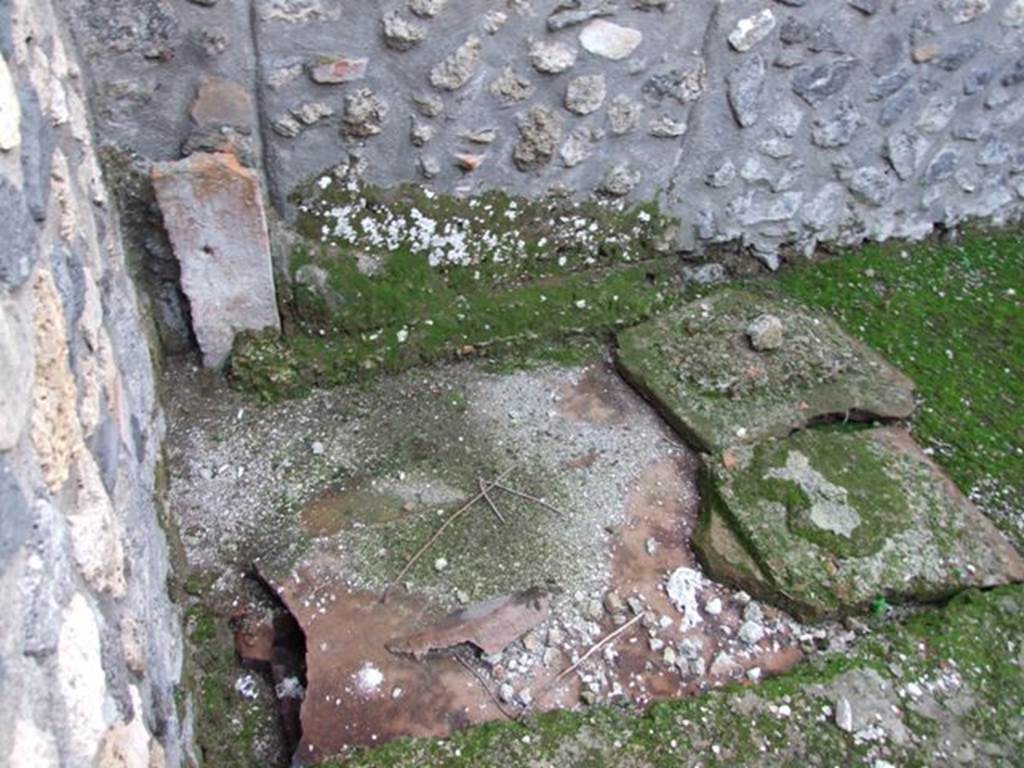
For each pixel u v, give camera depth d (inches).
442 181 103.0
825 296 120.3
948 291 123.4
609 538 90.7
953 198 128.9
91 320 61.8
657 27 100.3
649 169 111.3
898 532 90.3
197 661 80.4
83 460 50.3
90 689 41.8
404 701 77.3
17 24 53.6
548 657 81.1
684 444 100.7
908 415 104.5
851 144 117.3
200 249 94.3
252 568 86.0
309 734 74.7
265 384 101.3
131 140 90.0
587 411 103.4
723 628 84.8
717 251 121.0
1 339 38.1
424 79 95.0
